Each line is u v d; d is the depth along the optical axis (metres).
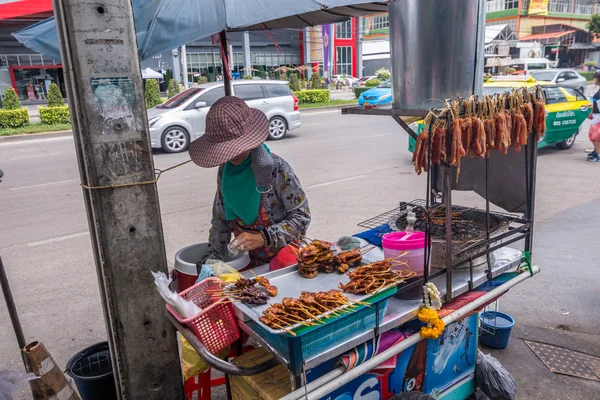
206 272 1.97
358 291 1.66
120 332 2.03
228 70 2.95
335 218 5.90
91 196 1.86
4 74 27.45
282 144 11.88
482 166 2.48
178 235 5.46
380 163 9.23
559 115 9.48
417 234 2.04
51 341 3.48
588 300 3.82
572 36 46.75
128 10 1.80
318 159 9.82
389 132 13.59
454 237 2.07
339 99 25.34
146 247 2.01
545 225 5.52
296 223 2.14
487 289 2.19
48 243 5.39
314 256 1.89
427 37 1.90
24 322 3.73
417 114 1.91
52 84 16.98
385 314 1.82
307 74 35.56
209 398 2.26
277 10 1.96
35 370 1.87
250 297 1.69
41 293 4.21
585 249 4.80
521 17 47.50
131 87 1.86
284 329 1.46
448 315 1.95
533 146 2.20
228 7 2.00
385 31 43.88
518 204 2.39
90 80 1.77
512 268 2.34
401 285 1.91
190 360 2.03
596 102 8.91
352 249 2.09
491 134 1.90
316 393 1.58
